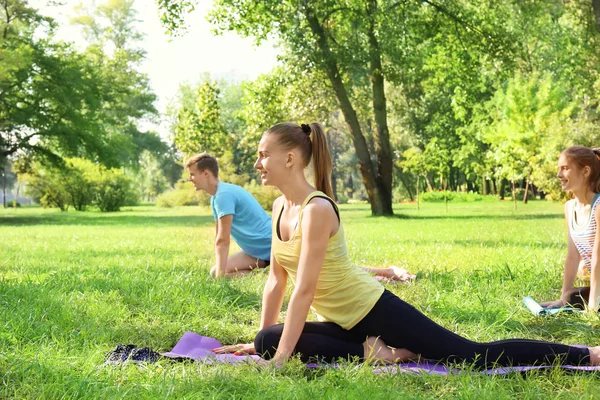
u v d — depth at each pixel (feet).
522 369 11.52
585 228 18.04
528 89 104.32
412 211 114.01
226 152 132.67
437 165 141.69
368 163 93.50
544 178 82.89
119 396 10.02
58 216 118.62
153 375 11.37
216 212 24.73
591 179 18.03
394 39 85.40
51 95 115.65
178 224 78.64
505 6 94.84
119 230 64.39
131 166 218.38
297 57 87.86
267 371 11.47
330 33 90.94
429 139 150.51
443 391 10.61
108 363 12.14
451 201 175.11
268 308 13.62
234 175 130.62
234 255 25.98
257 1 81.82
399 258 32.22
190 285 20.67
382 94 93.86
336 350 12.35
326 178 12.54
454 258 31.48
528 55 112.68
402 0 87.40
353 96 102.68
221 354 13.08
